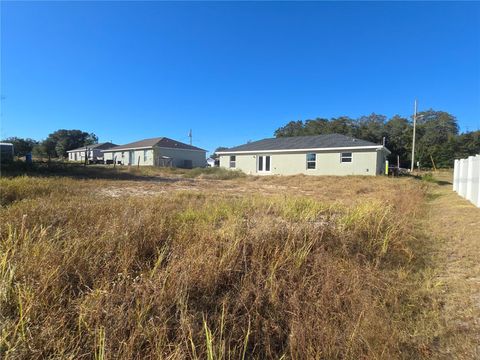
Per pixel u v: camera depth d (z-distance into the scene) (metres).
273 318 2.87
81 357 2.21
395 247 4.87
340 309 3.08
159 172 26.16
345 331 2.75
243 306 2.98
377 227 5.21
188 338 2.38
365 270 3.95
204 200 8.93
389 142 48.72
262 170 27.23
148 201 7.36
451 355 2.56
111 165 37.06
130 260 3.28
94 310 2.43
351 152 22.75
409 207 8.58
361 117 59.91
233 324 2.71
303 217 5.59
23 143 66.69
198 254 3.52
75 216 4.77
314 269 3.70
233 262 3.47
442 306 3.30
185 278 2.92
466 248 5.15
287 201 7.17
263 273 3.51
